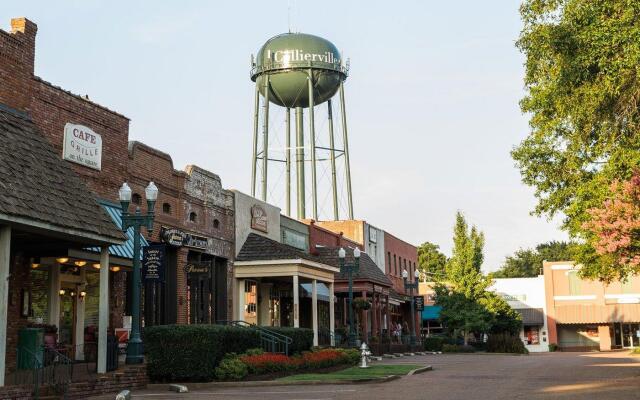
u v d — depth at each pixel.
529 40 21.47
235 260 34.12
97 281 24.81
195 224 30.81
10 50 20.11
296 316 33.47
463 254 58.44
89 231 18.66
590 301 72.00
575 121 21.17
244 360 22.12
